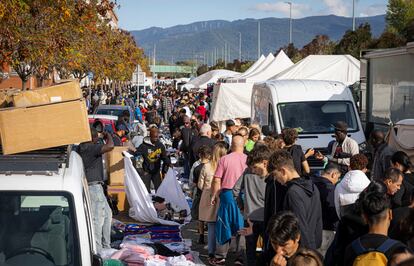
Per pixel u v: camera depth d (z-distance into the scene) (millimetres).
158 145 14047
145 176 13992
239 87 26031
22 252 4801
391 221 6016
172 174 12719
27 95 7137
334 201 7855
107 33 37500
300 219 6148
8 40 14266
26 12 15492
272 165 6457
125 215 12438
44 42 16312
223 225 9242
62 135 5668
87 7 19344
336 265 5848
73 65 23562
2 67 15523
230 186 9203
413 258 3309
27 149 5621
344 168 11883
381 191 5812
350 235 5750
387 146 10492
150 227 11586
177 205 12531
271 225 5238
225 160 9266
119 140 14188
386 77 17656
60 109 5656
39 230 4820
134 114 31672
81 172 5449
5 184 4770
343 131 12016
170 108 42031
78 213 4855
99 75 40812
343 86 17000
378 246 4848
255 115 19438
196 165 11266
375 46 45688
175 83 92938
